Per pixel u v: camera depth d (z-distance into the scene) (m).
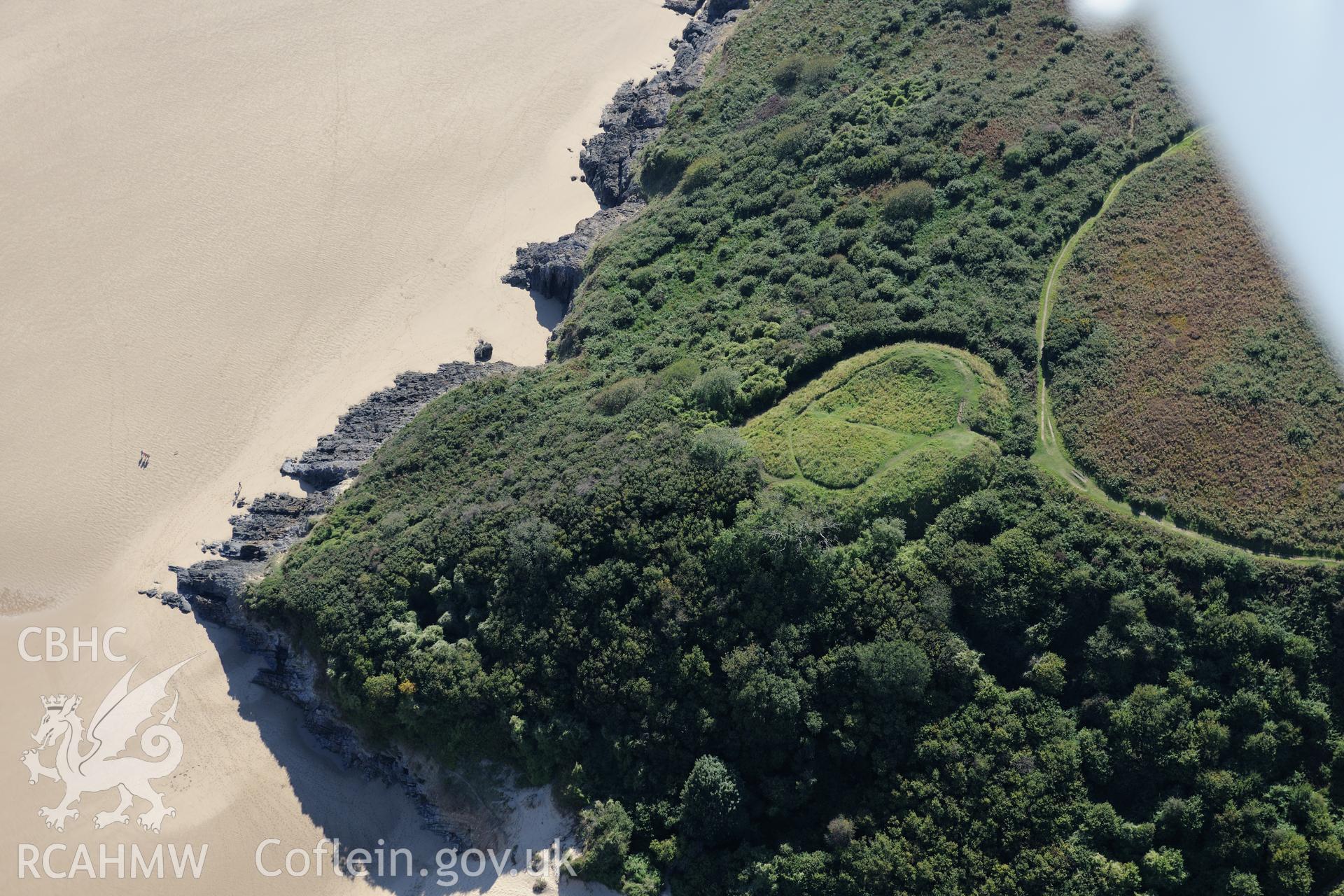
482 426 91.25
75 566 90.00
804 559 70.31
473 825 76.19
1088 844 63.22
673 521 74.31
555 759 73.88
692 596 71.56
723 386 83.12
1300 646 64.50
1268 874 60.84
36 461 94.94
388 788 79.50
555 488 79.44
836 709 68.44
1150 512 71.44
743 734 69.56
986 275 87.75
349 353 103.50
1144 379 77.19
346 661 77.88
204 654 84.75
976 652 68.75
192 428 97.81
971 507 72.06
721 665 69.88
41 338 101.94
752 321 91.00
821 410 81.19
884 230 93.75
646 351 93.50
